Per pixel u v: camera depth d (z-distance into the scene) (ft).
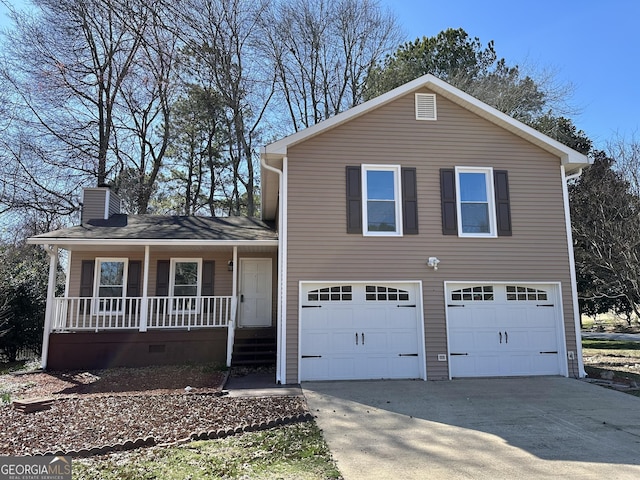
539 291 32.19
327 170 31.53
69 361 34.06
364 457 15.05
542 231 32.65
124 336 34.86
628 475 13.39
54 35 62.49
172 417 20.04
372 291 30.94
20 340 44.11
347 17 77.25
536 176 33.40
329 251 30.53
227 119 75.66
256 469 13.84
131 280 40.14
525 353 31.24
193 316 40.40
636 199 52.70
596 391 26.02
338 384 28.25
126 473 13.41
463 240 31.83
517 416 20.54
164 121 73.72
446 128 33.19
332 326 30.22
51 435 17.31
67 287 39.06
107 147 67.26
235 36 74.02
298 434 17.67
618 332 74.59
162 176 76.23
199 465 14.14
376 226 31.45
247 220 46.50
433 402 23.38
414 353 30.42
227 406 22.16
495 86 73.56
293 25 75.92
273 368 33.83
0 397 24.45
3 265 45.78
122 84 69.31
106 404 22.71
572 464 14.38
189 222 42.86
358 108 31.89
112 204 44.32
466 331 31.04
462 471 13.76
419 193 32.09
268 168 31.24
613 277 55.57
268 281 42.52
